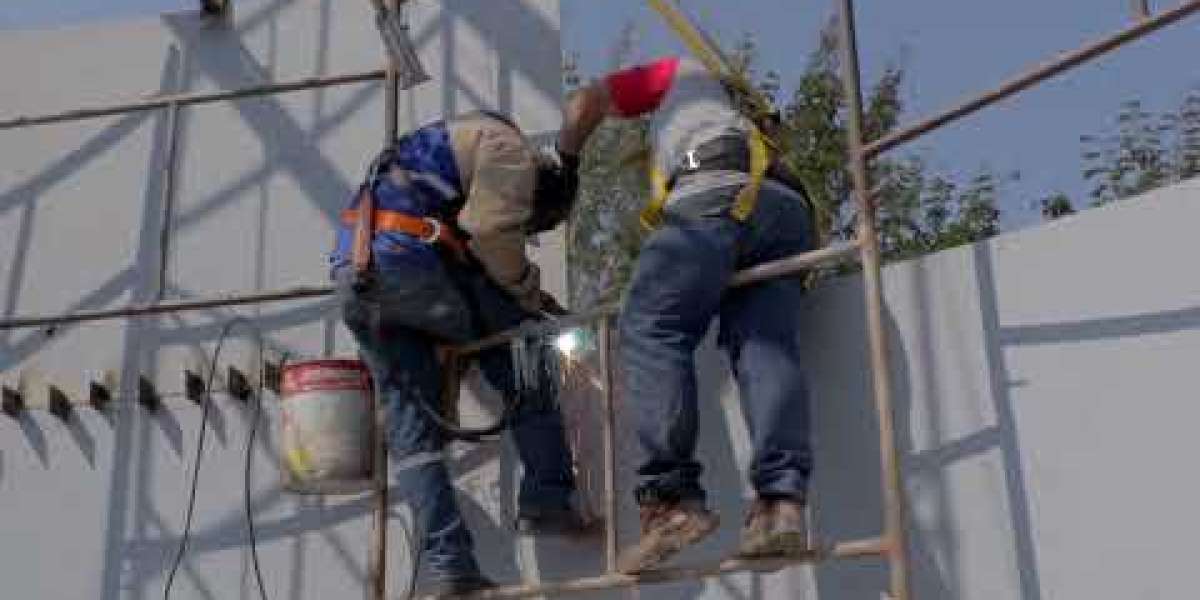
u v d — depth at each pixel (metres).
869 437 3.36
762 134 3.41
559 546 3.75
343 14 4.56
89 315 4.08
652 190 3.38
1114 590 2.93
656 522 3.16
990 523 3.14
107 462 4.12
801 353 3.53
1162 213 3.02
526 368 3.65
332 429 3.71
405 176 3.55
